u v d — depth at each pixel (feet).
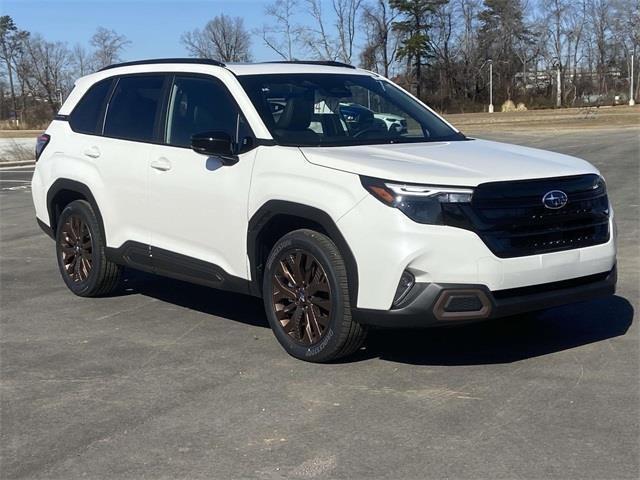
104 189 22.43
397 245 15.42
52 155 24.67
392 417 14.53
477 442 13.39
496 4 288.51
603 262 16.93
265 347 18.86
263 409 15.10
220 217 18.99
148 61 22.75
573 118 181.27
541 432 13.70
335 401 15.38
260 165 18.06
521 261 15.66
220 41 223.10
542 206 15.97
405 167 16.10
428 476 12.26
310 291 17.21
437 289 15.30
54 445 13.79
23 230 38.40
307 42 175.63
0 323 21.52
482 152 18.07
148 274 27.14
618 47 295.28
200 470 12.71
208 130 19.79
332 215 16.33
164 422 14.64
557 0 291.79
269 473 12.53
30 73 263.90
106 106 23.34
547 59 296.71
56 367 17.85
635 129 126.00
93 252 23.18
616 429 13.75
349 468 12.60
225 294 24.32
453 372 16.83
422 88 288.10
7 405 15.66
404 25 270.46
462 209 15.34
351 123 19.67
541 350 18.13
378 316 15.84
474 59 290.76
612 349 18.01
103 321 21.56
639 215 37.09
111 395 16.07
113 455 13.33
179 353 18.61
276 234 18.48
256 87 19.57
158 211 20.72
